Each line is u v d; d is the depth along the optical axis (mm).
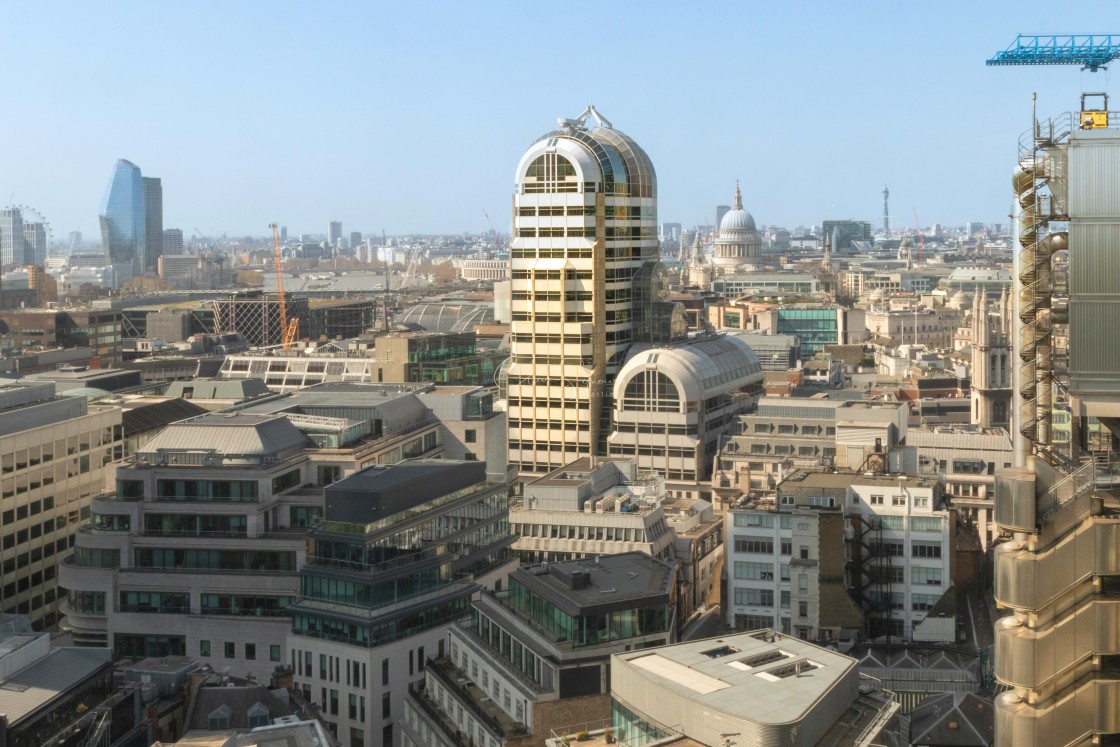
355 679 189625
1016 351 93688
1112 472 89000
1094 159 87438
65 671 154875
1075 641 87000
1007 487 88438
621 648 152625
